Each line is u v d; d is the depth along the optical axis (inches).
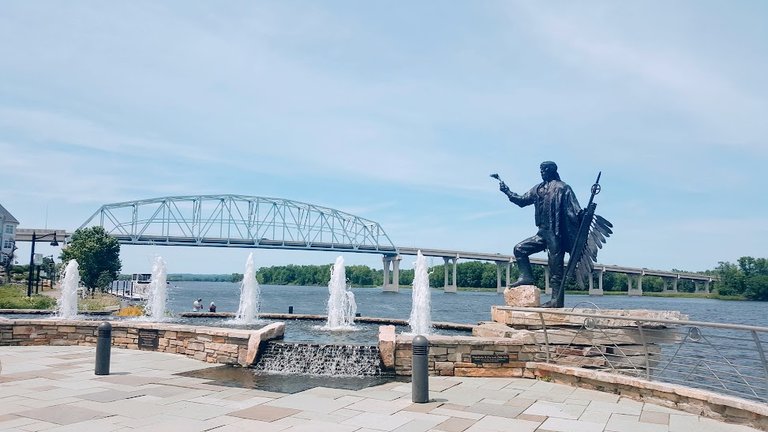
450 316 2324.1
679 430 355.6
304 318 1069.1
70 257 2792.8
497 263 5290.4
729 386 599.2
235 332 601.6
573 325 627.2
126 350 677.9
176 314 1165.1
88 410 386.9
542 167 771.4
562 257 738.2
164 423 358.0
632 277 4879.4
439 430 350.9
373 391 472.7
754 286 4682.6
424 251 5762.8
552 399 442.3
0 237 3971.5
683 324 414.0
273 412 393.1
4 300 1494.8
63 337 714.2
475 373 545.0
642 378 455.2
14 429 337.7
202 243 5290.4
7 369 542.9
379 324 1014.4
